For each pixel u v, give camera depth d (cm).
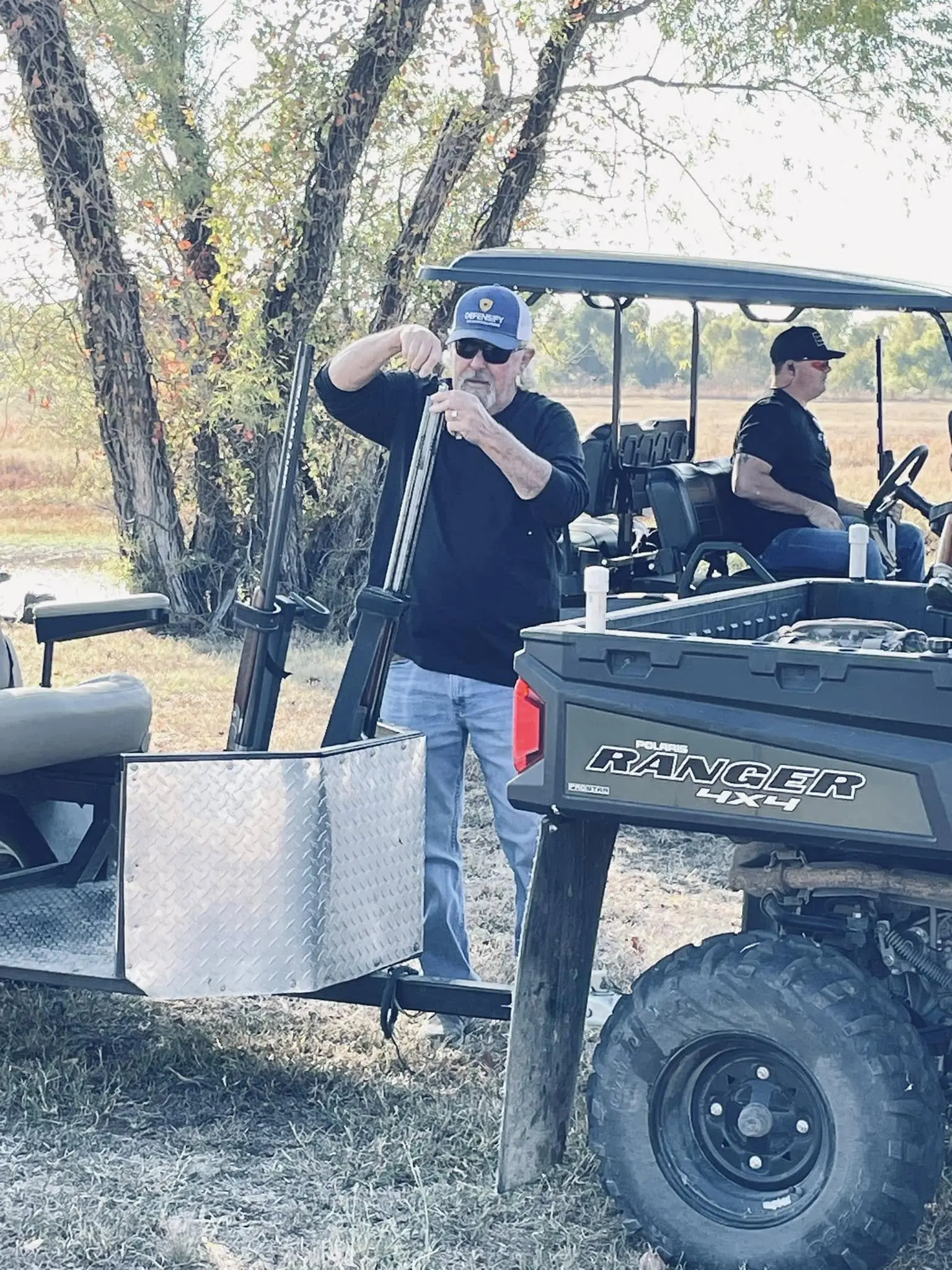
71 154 1086
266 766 316
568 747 270
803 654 252
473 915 482
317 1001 397
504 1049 371
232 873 316
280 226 1116
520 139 1202
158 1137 324
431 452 340
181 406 1159
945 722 243
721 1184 270
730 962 266
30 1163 311
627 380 711
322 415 1117
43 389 1237
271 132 1137
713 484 638
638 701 264
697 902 502
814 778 251
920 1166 254
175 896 316
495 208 1211
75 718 370
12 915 368
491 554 364
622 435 647
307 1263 269
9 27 1063
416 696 374
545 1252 277
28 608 402
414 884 351
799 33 1238
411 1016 388
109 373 1116
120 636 1068
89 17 1163
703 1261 266
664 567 605
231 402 1101
